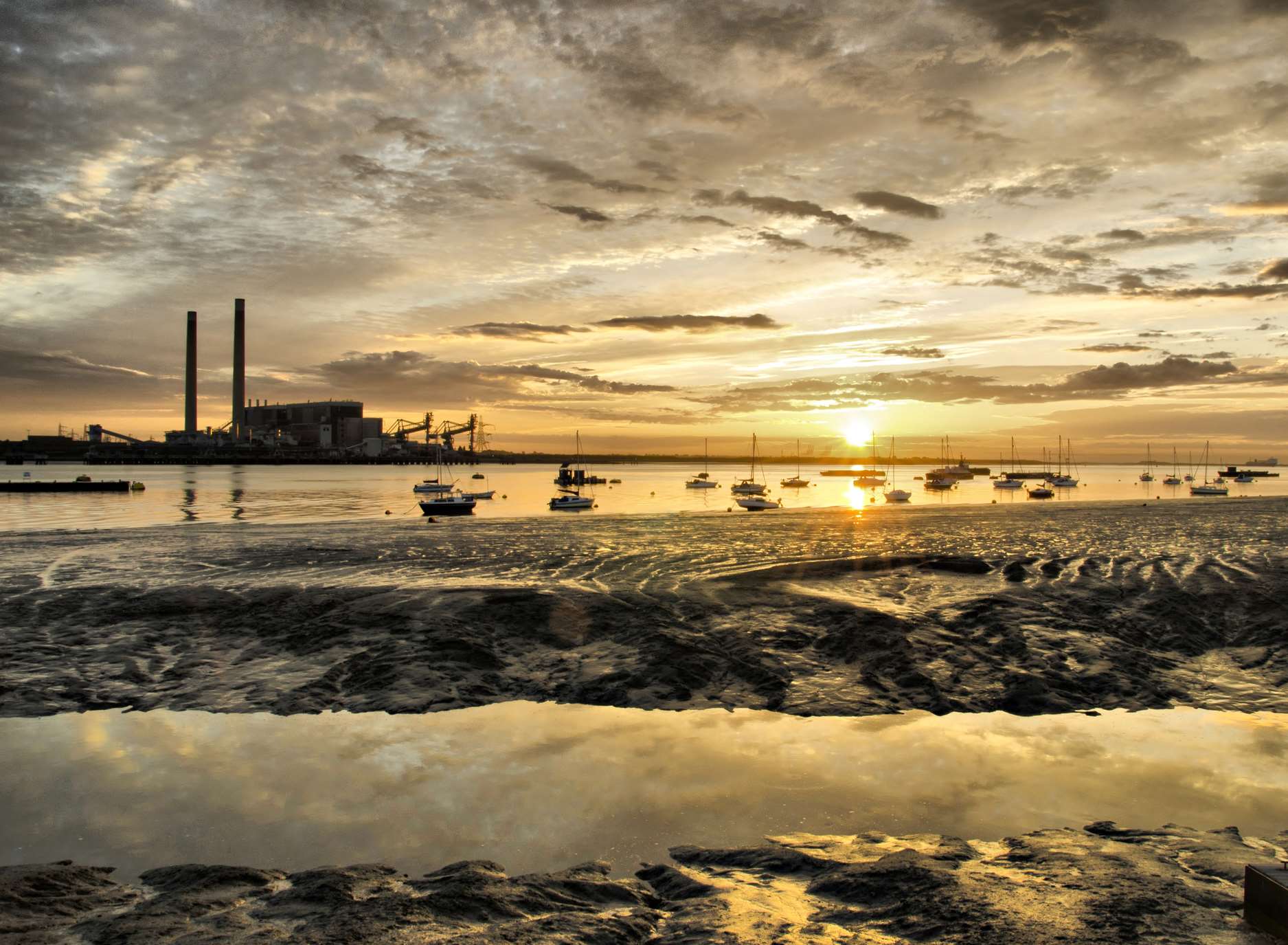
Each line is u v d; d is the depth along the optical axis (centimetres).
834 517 4531
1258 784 951
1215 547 2730
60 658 1438
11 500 8688
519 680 1361
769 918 591
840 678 1373
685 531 3506
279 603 1748
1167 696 1307
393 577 2172
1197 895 616
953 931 557
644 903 656
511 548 2808
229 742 1085
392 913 603
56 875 700
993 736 1126
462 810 871
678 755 1043
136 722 1161
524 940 559
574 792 921
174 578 2153
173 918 604
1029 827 830
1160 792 925
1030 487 13525
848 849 760
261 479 16450
